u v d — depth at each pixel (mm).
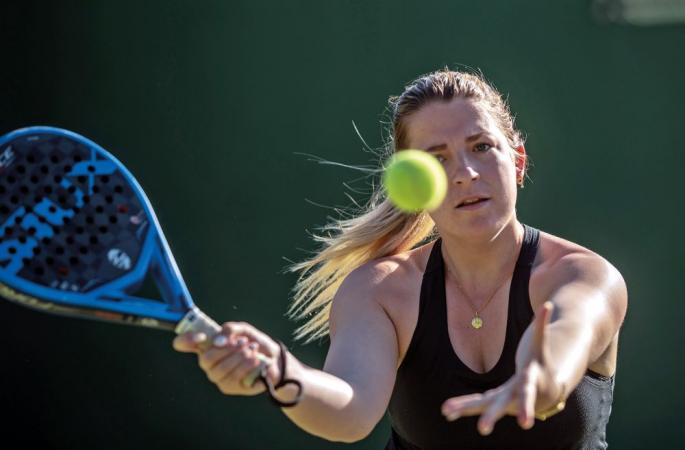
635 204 24172
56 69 24375
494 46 24375
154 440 23641
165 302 7445
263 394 23703
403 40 24344
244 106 24516
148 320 7414
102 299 7441
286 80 24484
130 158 24406
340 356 8930
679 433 23734
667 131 24156
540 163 24250
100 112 24391
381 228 10820
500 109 10023
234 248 24281
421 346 9570
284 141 24406
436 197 8547
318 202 24281
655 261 24109
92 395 23828
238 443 23609
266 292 24125
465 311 9539
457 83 9516
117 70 24484
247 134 24469
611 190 24219
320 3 24516
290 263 24156
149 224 7645
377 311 9531
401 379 9742
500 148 9305
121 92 24484
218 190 24406
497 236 9398
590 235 24172
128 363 23859
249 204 24375
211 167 24438
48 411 23750
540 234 9711
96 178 7660
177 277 7539
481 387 9438
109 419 23734
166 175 24391
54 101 24281
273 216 24297
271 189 24359
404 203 8570
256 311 24125
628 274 24125
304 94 24438
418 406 9703
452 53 24312
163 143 24453
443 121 9312
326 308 11656
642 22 24281
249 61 24547
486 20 24375
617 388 23969
